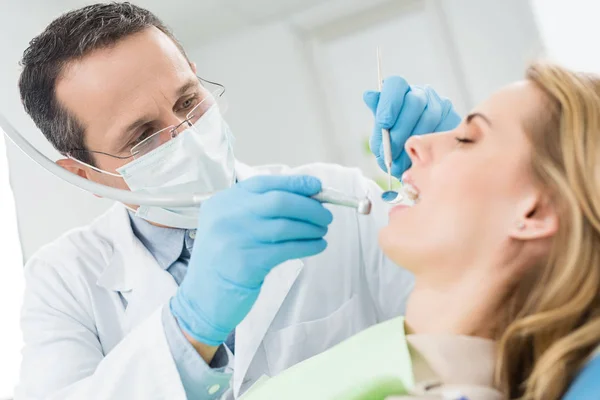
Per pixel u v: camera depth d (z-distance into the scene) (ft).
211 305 2.98
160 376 3.08
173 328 3.13
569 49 6.88
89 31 3.84
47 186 7.29
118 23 3.90
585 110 2.47
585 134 2.43
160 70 3.82
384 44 8.95
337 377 2.70
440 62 8.55
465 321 2.54
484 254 2.51
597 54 6.73
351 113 9.32
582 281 2.33
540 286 2.45
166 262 4.38
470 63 8.29
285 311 4.26
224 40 9.69
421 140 2.86
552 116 2.52
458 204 2.53
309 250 2.94
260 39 9.50
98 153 3.91
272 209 2.83
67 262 4.48
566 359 2.18
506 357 2.39
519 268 2.50
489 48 8.10
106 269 4.31
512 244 2.49
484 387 2.32
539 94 2.60
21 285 6.54
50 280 4.39
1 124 3.53
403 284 4.47
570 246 2.36
